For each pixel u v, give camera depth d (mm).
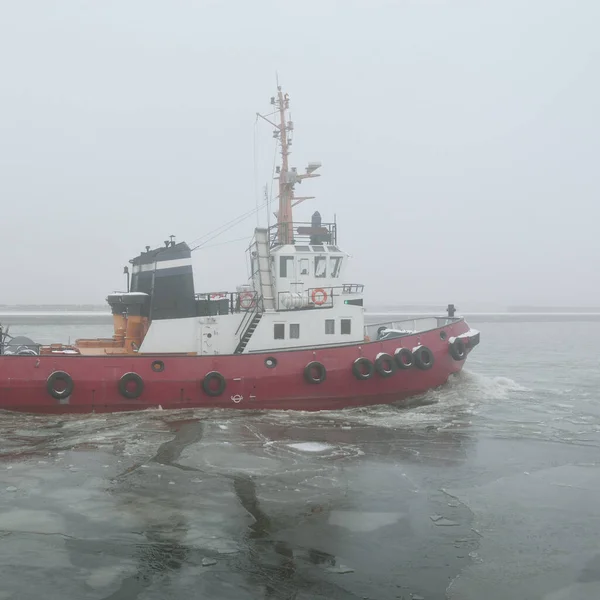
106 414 12461
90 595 5559
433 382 15125
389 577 6004
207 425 11859
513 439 11484
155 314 13719
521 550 6641
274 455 10047
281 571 6074
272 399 13297
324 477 8938
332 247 15172
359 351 14000
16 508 7523
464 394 15773
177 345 13773
